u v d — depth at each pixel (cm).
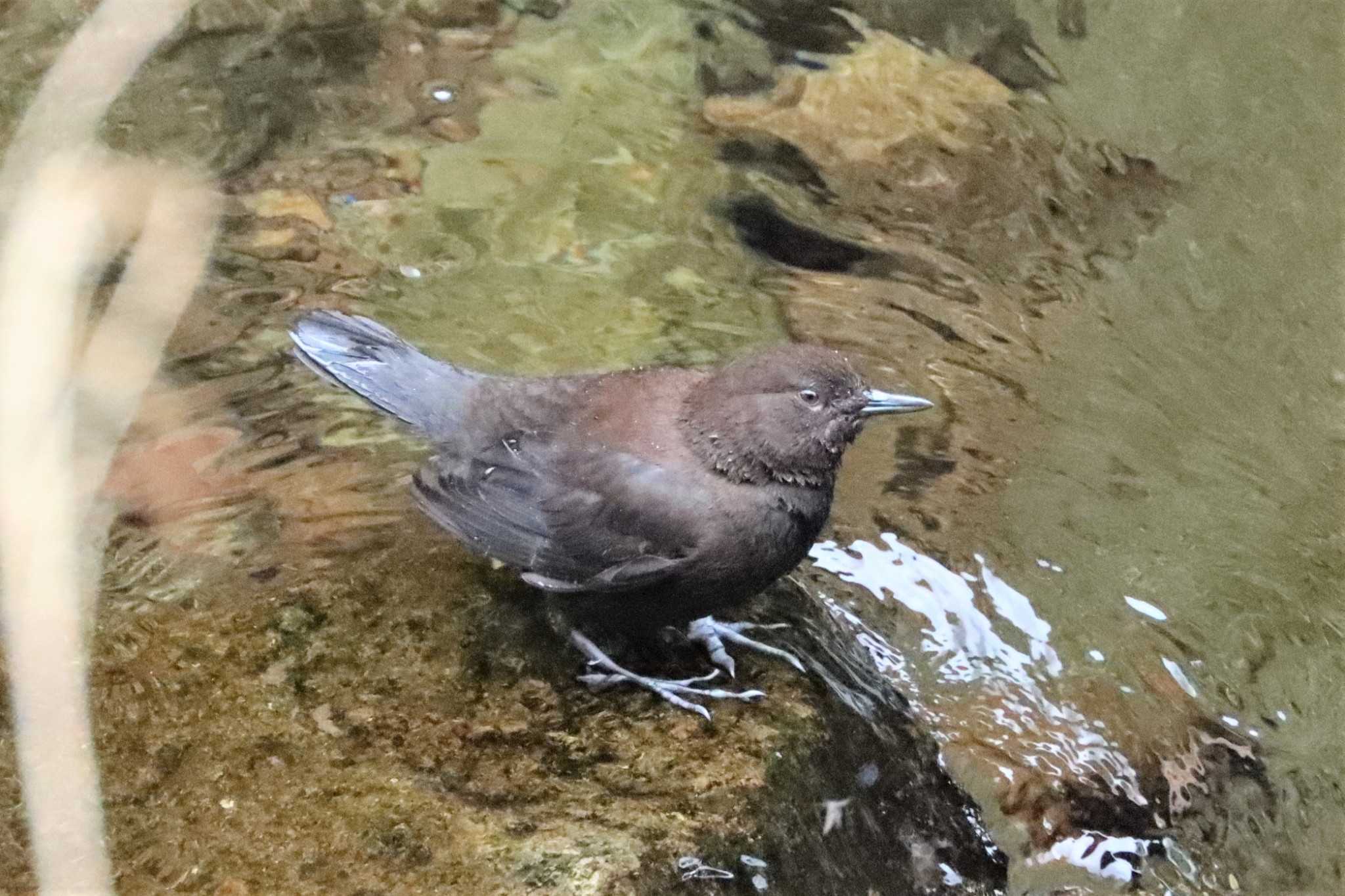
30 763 277
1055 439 486
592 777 308
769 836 302
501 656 344
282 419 440
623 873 279
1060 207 597
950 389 504
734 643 361
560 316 514
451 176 577
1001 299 550
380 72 628
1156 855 367
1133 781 377
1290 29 690
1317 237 588
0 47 595
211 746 306
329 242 535
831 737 337
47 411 187
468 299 516
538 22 669
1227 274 573
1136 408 506
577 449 355
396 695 328
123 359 276
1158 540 448
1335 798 383
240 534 383
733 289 537
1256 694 405
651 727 326
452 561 377
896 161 610
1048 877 360
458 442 376
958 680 392
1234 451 490
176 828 284
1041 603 419
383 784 300
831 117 627
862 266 557
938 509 448
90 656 328
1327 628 425
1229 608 429
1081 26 691
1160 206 601
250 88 607
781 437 345
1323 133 639
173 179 523
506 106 619
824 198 586
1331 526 462
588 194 575
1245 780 386
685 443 350
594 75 641
